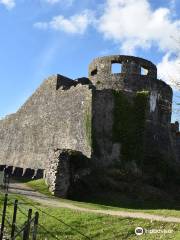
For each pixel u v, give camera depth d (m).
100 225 19.45
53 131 41.16
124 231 18.80
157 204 29.84
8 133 51.69
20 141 48.00
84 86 37.69
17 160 47.56
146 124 38.53
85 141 35.72
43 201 24.89
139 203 29.47
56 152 30.58
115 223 19.67
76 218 20.19
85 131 36.03
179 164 41.50
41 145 42.94
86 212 21.44
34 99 46.81
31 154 44.62
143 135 36.72
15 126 50.25
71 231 18.84
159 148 39.94
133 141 36.19
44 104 44.22
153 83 41.03
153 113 40.16
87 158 32.09
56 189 29.16
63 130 39.44
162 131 41.09
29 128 46.50
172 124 44.34
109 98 36.62
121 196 30.72
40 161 42.28
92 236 18.45
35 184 31.62
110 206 26.97
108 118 36.09
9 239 16.83
